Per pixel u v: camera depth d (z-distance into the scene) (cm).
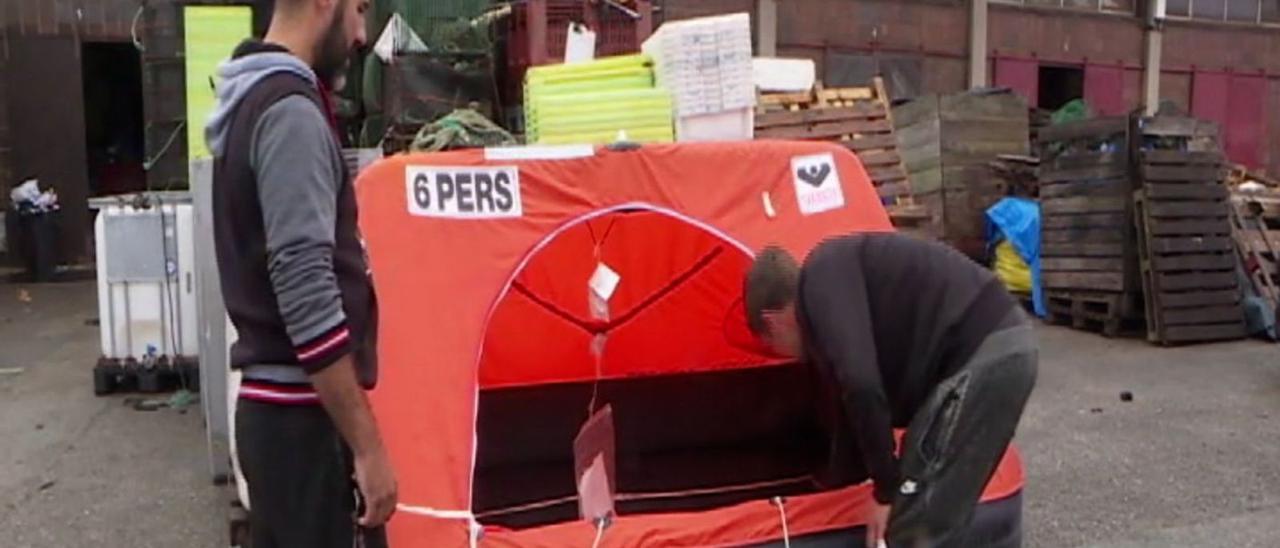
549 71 449
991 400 240
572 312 426
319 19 186
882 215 338
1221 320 816
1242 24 1680
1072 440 543
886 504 256
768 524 279
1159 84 1627
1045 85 1641
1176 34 1630
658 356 440
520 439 425
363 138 680
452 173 304
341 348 173
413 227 293
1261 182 984
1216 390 656
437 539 257
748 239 321
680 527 274
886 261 252
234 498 396
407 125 665
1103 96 1599
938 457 242
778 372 433
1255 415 594
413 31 707
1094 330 863
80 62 1215
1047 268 897
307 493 186
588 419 398
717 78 442
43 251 1163
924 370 247
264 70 179
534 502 396
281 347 182
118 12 1219
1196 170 816
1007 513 290
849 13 1416
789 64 852
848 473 309
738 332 425
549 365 434
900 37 1453
